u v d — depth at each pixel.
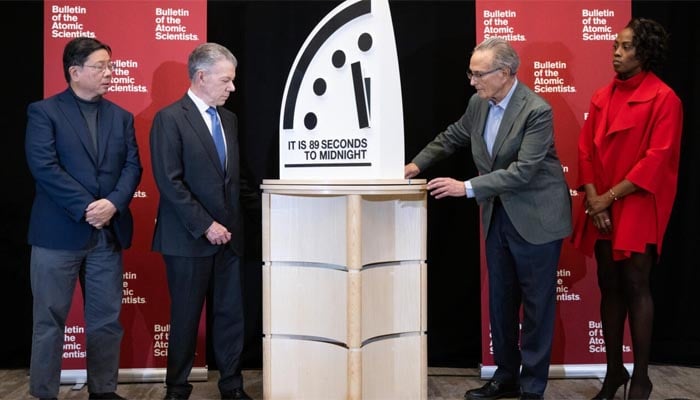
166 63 3.57
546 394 3.45
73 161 3.10
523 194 3.21
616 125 3.19
